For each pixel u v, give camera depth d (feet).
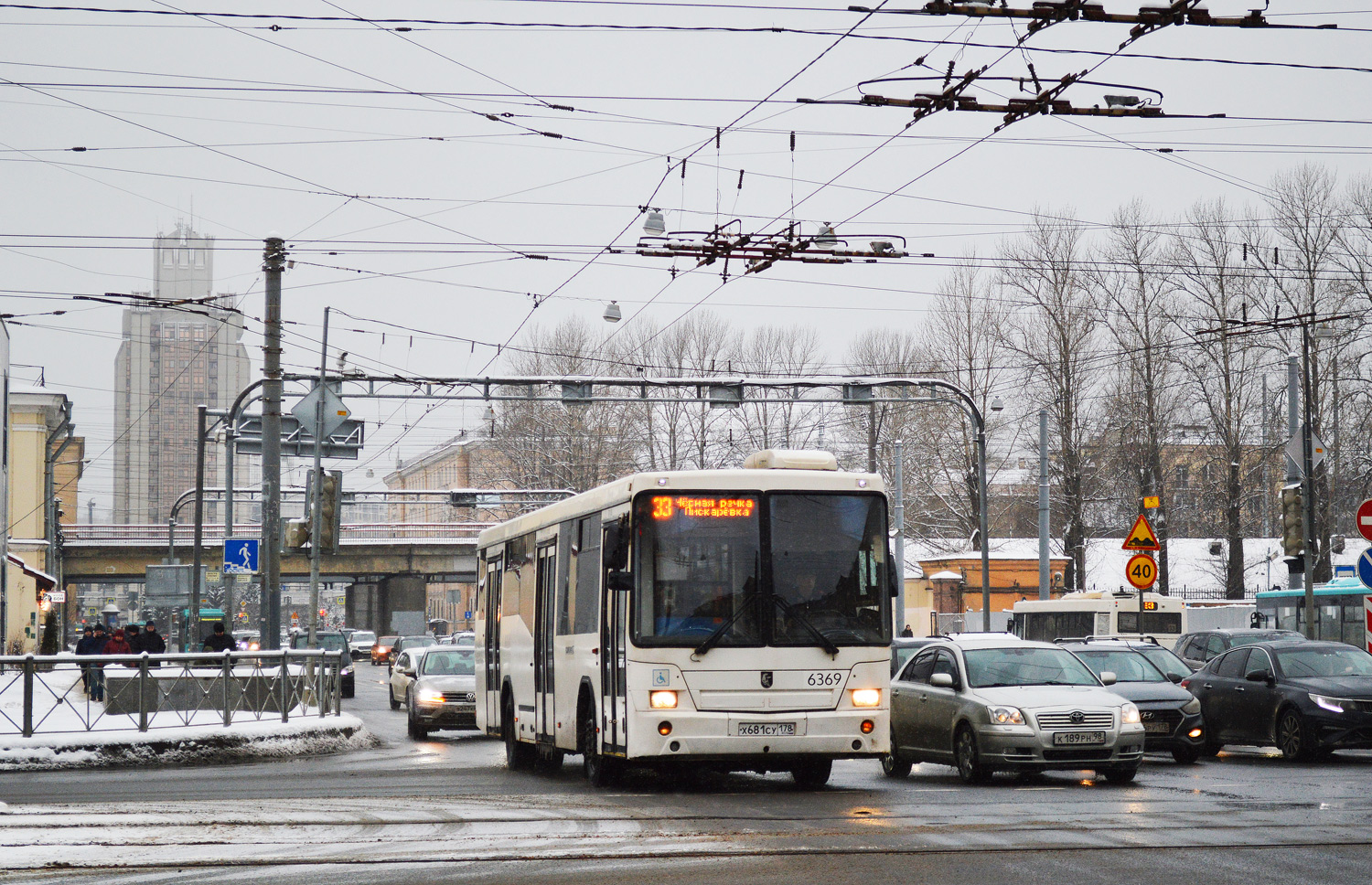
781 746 65.72
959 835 49.90
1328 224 232.12
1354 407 249.34
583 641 74.08
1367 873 41.42
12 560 259.19
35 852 47.24
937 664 79.87
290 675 104.42
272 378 124.16
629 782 75.51
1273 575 303.68
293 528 125.70
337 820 55.42
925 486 321.52
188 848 48.24
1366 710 86.74
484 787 71.92
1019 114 75.87
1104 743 71.10
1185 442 274.36
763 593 66.85
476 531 365.20
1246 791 66.80
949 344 275.18
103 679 93.71
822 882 40.14
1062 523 282.56
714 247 104.42
